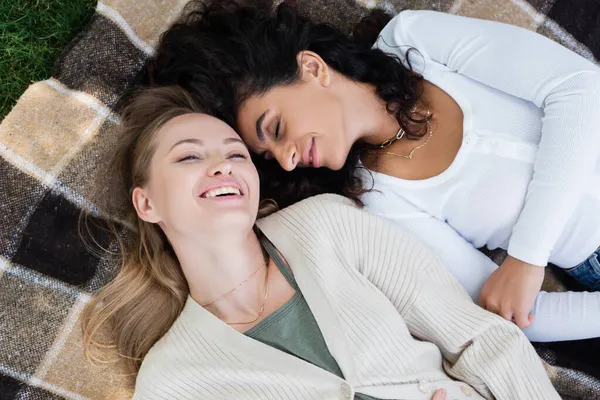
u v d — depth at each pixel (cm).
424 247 159
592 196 161
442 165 167
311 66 163
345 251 155
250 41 164
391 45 177
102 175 175
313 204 161
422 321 152
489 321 147
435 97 171
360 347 145
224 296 154
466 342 149
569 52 160
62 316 171
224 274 153
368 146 173
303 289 149
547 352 175
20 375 167
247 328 152
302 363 143
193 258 154
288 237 157
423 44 172
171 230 154
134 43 181
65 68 178
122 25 180
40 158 173
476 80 168
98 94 177
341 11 193
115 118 178
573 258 173
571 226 166
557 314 165
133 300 170
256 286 154
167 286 168
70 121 175
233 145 154
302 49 165
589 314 163
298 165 173
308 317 149
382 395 142
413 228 171
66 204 173
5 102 190
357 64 167
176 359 150
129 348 171
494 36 164
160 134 155
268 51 162
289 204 186
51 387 169
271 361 145
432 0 196
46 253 171
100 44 179
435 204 169
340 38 170
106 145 177
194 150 150
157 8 184
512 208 163
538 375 144
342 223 158
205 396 148
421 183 168
